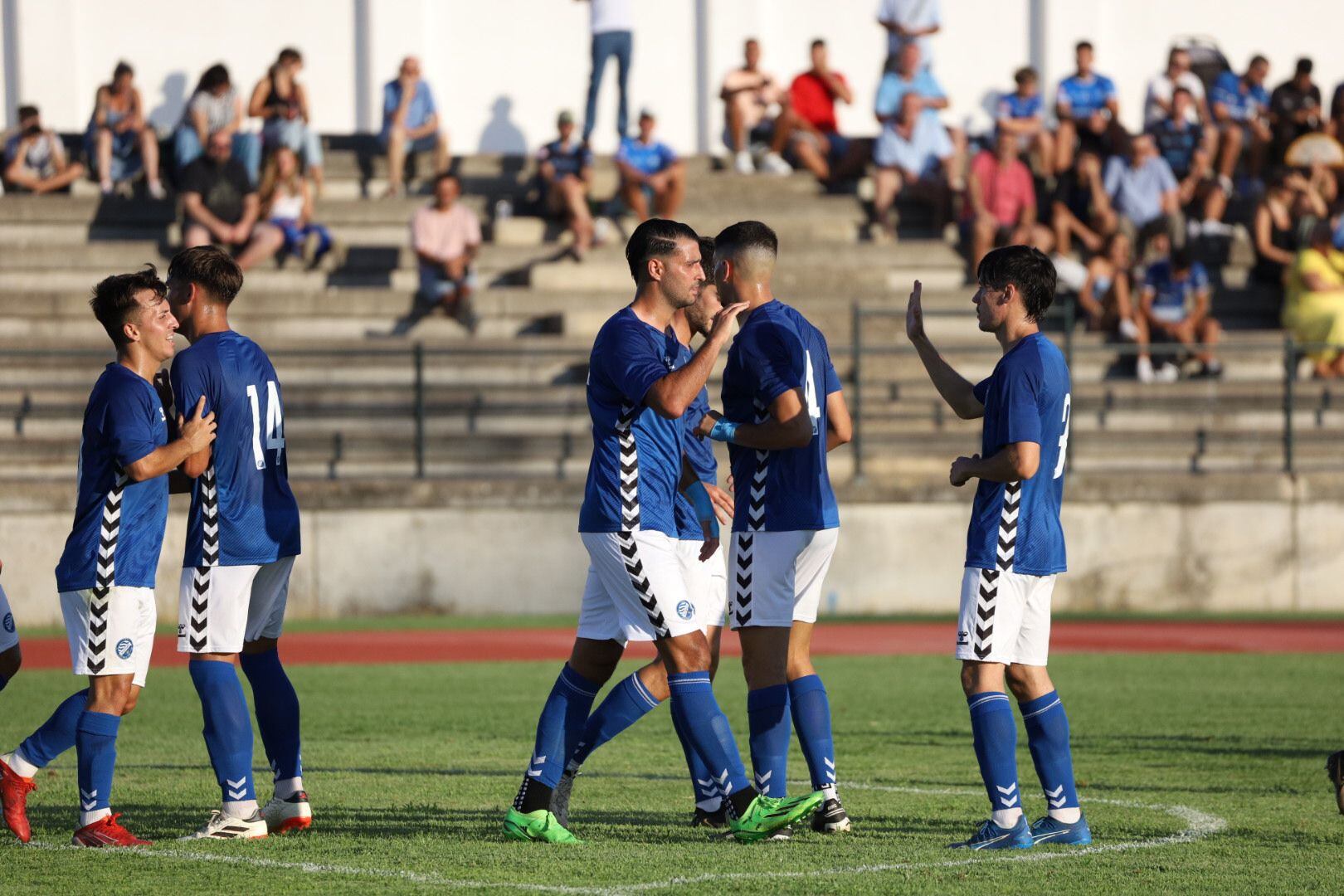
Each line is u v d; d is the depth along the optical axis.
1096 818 23.78
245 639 22.64
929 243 73.75
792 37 88.12
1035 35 89.38
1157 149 76.06
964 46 89.12
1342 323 68.88
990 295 21.38
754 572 22.39
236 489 21.84
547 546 59.09
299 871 19.67
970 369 67.94
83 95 83.81
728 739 21.44
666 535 21.31
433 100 78.44
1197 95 78.00
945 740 32.31
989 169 72.75
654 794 26.03
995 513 20.98
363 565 58.16
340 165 78.56
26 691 39.44
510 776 27.77
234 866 20.02
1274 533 61.28
